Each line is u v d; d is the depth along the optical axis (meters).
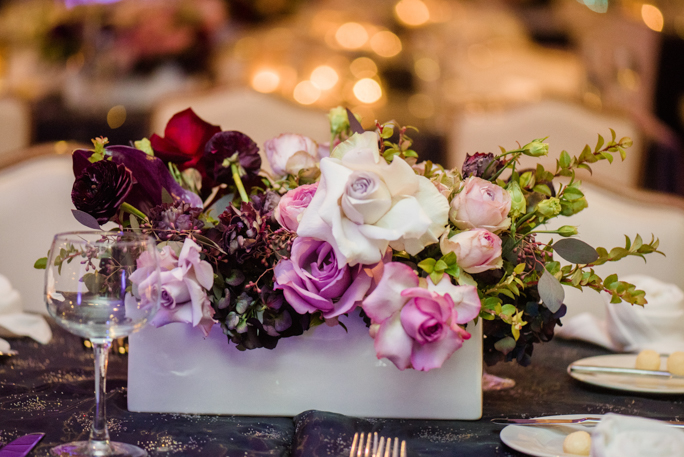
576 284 1.39
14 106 3.55
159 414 1.40
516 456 1.30
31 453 1.27
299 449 1.29
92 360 1.61
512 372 1.61
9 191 2.27
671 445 1.22
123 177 1.37
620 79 5.15
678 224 2.27
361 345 1.40
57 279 1.26
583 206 1.38
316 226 1.30
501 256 1.37
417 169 1.41
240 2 4.63
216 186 1.52
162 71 3.99
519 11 5.88
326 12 4.98
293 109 3.38
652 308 1.70
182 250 1.33
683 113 5.15
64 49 4.01
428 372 1.40
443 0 5.38
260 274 1.37
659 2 5.27
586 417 1.36
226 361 1.40
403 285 1.30
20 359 1.60
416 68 4.48
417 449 1.31
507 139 3.43
